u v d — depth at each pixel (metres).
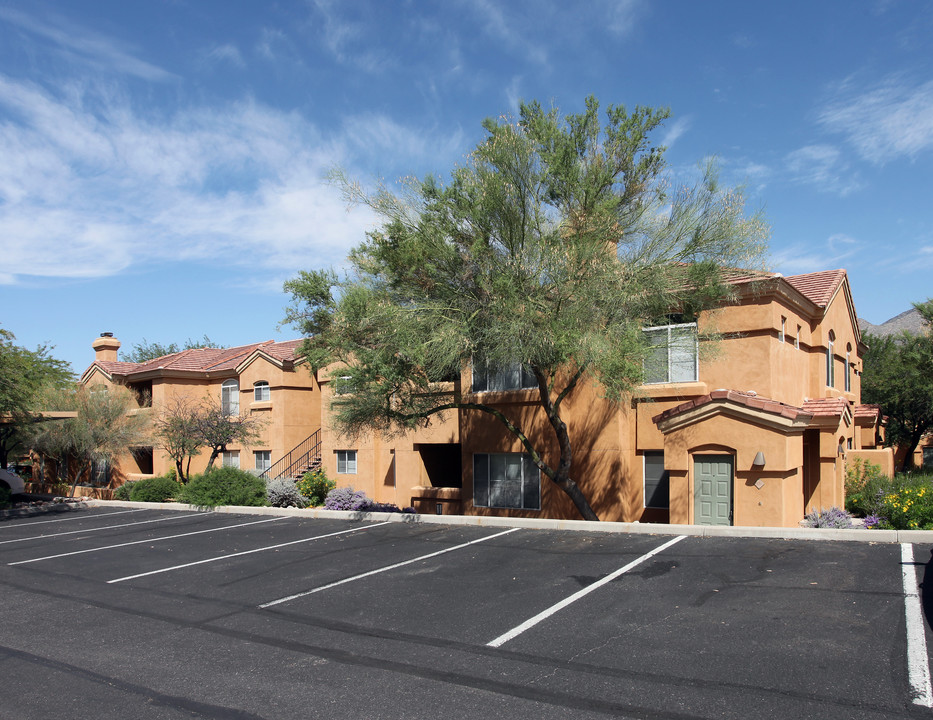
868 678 6.01
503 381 18.70
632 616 8.03
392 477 22.94
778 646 6.83
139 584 11.36
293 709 6.12
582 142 13.56
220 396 30.61
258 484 21.66
